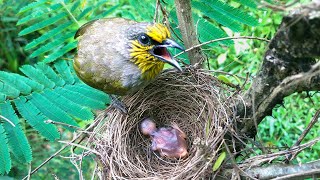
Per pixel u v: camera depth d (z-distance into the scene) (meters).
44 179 0.43
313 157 0.42
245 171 0.26
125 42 0.33
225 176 0.27
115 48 0.33
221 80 0.31
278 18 0.44
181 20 0.30
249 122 0.28
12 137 0.31
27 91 0.33
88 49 0.34
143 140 0.36
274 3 0.26
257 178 0.26
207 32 0.32
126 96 0.35
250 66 0.46
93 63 0.34
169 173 0.32
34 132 0.47
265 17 0.43
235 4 0.39
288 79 0.24
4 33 0.55
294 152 0.26
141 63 0.33
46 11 0.37
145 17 0.37
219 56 0.47
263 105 0.27
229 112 0.29
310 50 0.22
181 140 0.34
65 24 0.37
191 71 0.32
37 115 0.32
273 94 0.26
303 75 0.23
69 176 0.43
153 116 0.36
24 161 0.31
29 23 0.50
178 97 0.34
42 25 0.36
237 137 0.28
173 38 0.34
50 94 0.33
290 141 0.44
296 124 0.45
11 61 0.55
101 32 0.34
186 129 0.35
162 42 0.32
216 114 0.30
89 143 0.32
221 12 0.32
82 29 0.36
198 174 0.28
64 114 0.32
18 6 0.52
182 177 0.29
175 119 0.35
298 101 0.46
